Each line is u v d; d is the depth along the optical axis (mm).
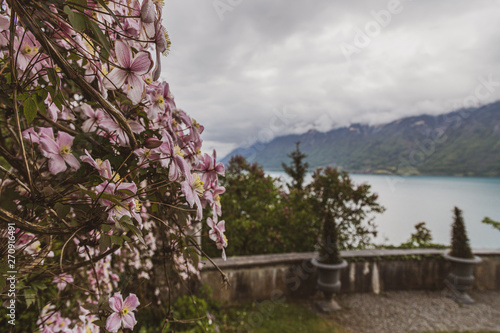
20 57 548
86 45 563
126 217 535
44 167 700
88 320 1044
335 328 3639
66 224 534
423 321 3893
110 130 638
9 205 504
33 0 428
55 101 531
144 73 522
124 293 731
